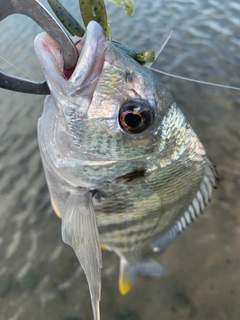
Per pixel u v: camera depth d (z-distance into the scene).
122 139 0.10
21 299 0.22
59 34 0.08
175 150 0.11
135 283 0.22
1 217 0.26
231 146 0.28
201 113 0.31
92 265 0.11
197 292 0.21
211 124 0.30
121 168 0.11
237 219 0.24
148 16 0.45
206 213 0.24
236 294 0.20
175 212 0.15
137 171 0.11
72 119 0.10
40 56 0.09
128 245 0.17
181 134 0.11
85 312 0.21
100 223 0.14
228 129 0.29
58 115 0.10
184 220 0.16
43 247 0.24
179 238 0.23
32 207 0.26
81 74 0.09
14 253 0.24
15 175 0.29
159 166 0.12
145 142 0.11
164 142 0.11
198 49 0.38
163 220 0.15
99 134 0.10
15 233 0.25
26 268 0.23
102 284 0.22
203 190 0.14
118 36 0.42
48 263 0.23
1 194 0.27
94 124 0.10
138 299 0.21
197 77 0.34
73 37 0.09
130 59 0.10
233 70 0.34
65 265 0.23
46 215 0.26
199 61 0.36
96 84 0.09
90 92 0.09
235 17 0.41
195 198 0.15
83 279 0.22
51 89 0.09
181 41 0.39
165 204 0.13
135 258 0.20
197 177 0.13
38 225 0.25
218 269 0.22
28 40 0.39
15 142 0.31
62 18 0.09
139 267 0.21
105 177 0.11
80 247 0.12
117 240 0.16
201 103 0.31
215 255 0.22
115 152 0.11
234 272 0.21
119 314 0.21
